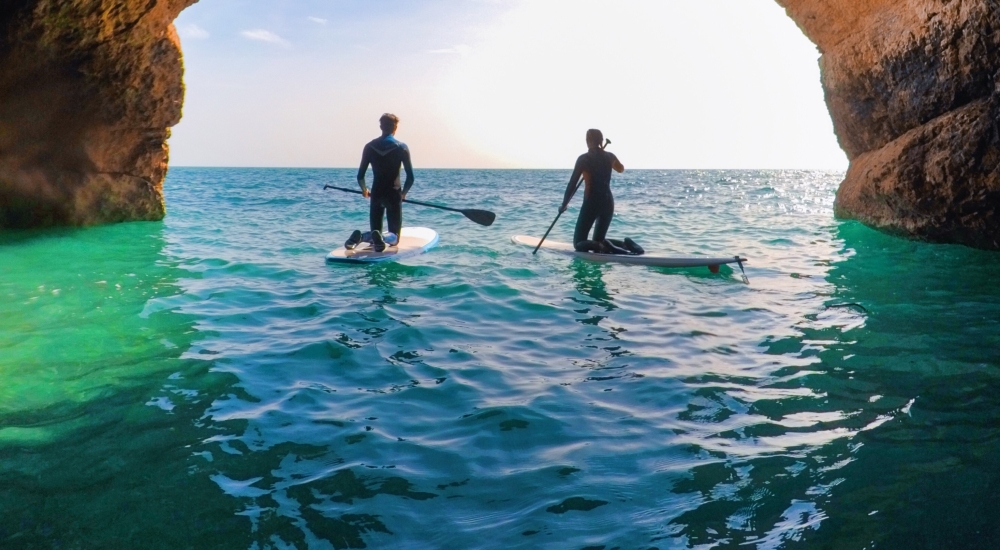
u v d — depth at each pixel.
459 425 3.32
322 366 4.18
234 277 6.99
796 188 34.84
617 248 8.27
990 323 5.06
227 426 3.28
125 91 10.49
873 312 5.47
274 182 40.22
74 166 10.61
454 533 2.40
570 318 5.42
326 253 8.79
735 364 4.25
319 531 2.41
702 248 9.61
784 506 2.56
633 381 3.95
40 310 5.44
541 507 2.56
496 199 24.61
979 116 7.71
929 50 8.46
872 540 2.33
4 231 9.84
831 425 3.29
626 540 2.35
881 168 9.21
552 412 3.48
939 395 3.64
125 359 4.25
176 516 2.49
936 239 8.84
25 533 2.37
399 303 5.89
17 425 3.26
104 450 3.01
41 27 8.80
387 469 2.86
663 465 2.89
